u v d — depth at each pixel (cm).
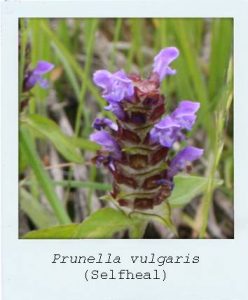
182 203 15
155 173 14
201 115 18
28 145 16
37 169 16
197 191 15
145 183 14
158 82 14
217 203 18
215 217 18
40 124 16
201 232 15
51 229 14
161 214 14
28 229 17
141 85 13
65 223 16
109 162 14
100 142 14
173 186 14
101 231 14
